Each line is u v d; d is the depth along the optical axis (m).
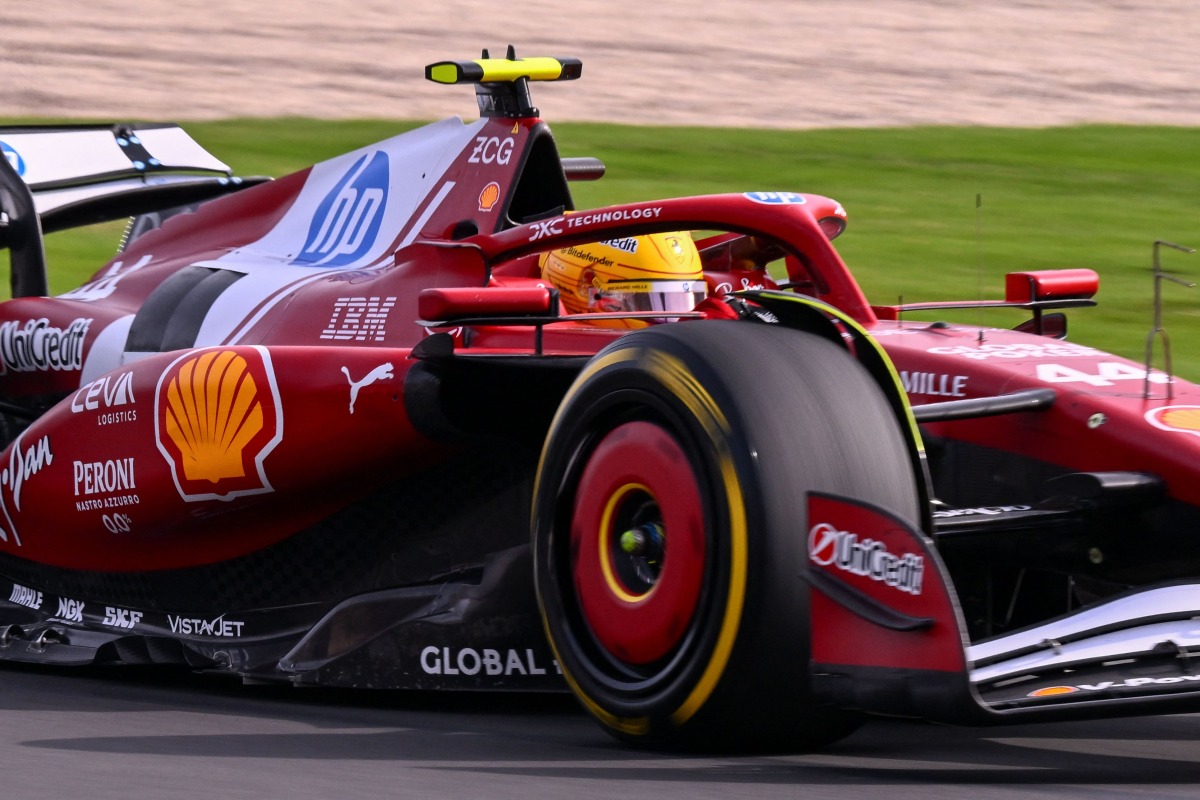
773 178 53.22
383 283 16.80
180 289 18.81
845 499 10.80
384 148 18.72
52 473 17.84
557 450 12.30
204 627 16.81
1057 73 78.19
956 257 42.09
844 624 10.74
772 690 10.97
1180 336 34.16
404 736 12.79
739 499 10.80
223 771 10.98
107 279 20.55
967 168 56.31
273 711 14.59
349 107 65.19
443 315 13.73
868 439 11.12
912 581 10.46
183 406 16.30
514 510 14.81
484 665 14.17
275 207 19.55
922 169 55.84
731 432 10.89
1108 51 84.00
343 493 15.47
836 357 11.50
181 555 16.97
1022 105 70.31
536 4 90.81
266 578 16.41
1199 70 79.50
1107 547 13.32
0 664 18.17
